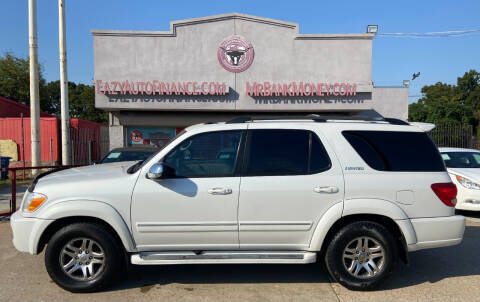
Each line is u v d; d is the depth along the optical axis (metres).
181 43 13.62
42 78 36.22
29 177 13.25
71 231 3.88
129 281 4.30
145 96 13.57
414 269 4.74
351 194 3.95
